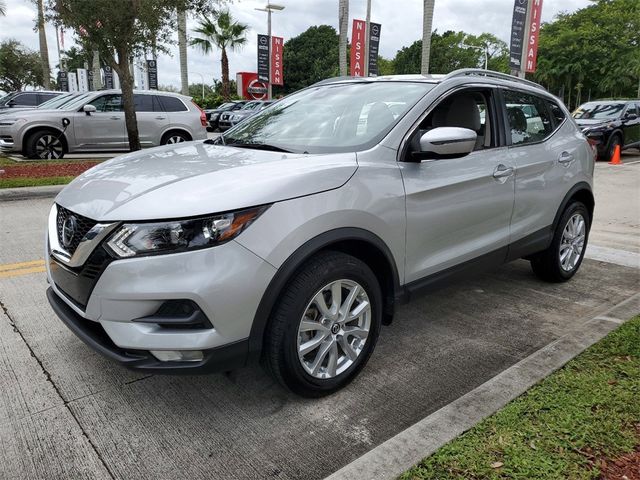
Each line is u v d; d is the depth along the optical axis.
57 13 11.81
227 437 2.63
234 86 45.44
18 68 44.62
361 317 3.04
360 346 3.05
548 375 2.97
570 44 48.78
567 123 4.77
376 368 3.30
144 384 3.09
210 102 36.50
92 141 12.70
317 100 3.96
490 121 3.91
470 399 2.75
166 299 2.40
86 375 3.17
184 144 3.90
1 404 2.87
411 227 3.17
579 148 4.70
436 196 3.30
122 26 11.40
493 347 3.60
